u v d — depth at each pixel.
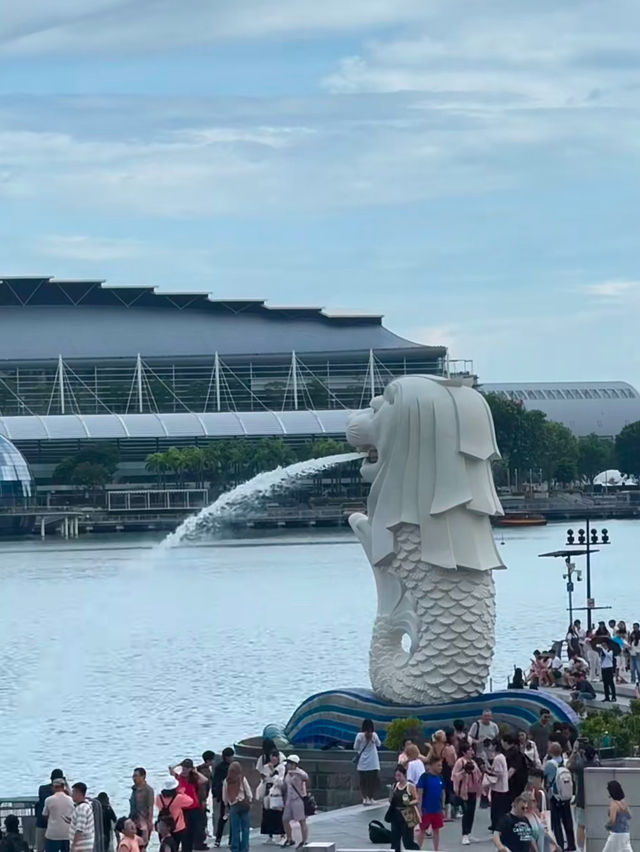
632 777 39.78
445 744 44.91
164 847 40.62
